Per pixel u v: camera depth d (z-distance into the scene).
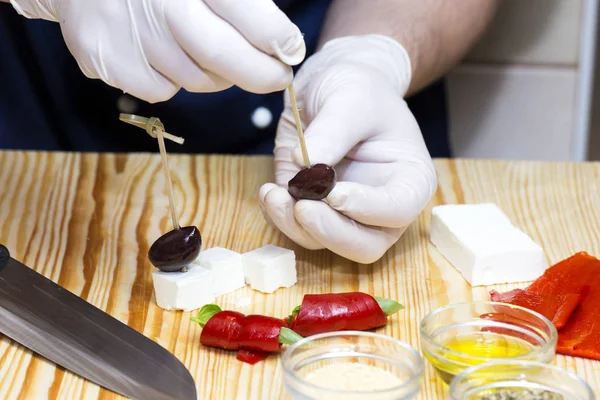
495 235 0.67
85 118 0.90
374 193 0.64
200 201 0.77
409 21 0.82
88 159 0.83
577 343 0.60
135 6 0.60
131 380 0.57
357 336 0.57
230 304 0.64
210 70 0.61
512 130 1.04
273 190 0.65
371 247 0.65
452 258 0.68
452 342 0.59
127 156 0.84
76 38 0.62
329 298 0.61
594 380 0.58
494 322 0.59
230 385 0.57
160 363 0.58
